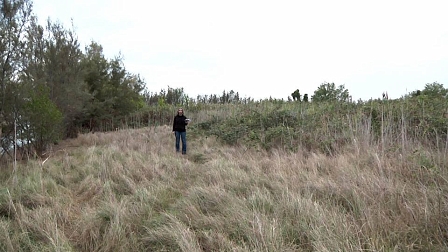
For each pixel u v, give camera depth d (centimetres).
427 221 228
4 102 619
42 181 420
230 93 3150
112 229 265
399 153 443
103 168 509
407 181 323
